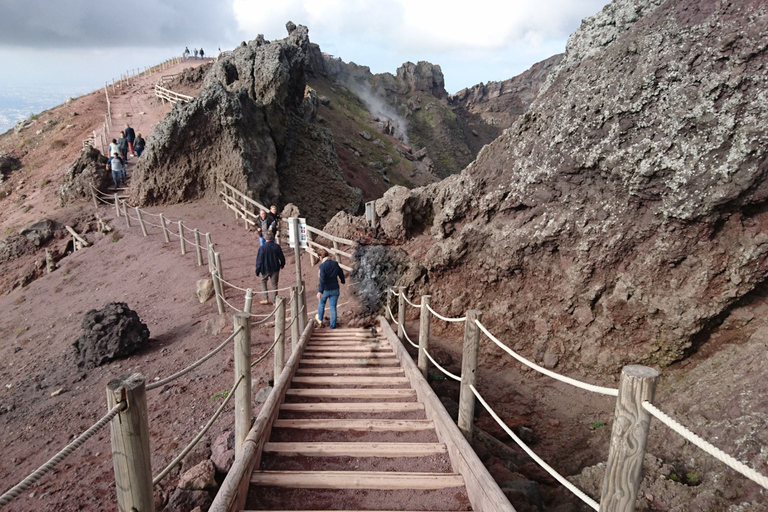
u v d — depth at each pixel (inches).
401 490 145.4
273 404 193.3
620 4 282.7
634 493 87.9
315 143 1252.5
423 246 421.1
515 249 313.0
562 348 289.9
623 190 261.1
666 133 235.8
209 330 381.4
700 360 247.1
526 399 274.2
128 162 948.0
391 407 209.5
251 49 1108.5
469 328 172.4
